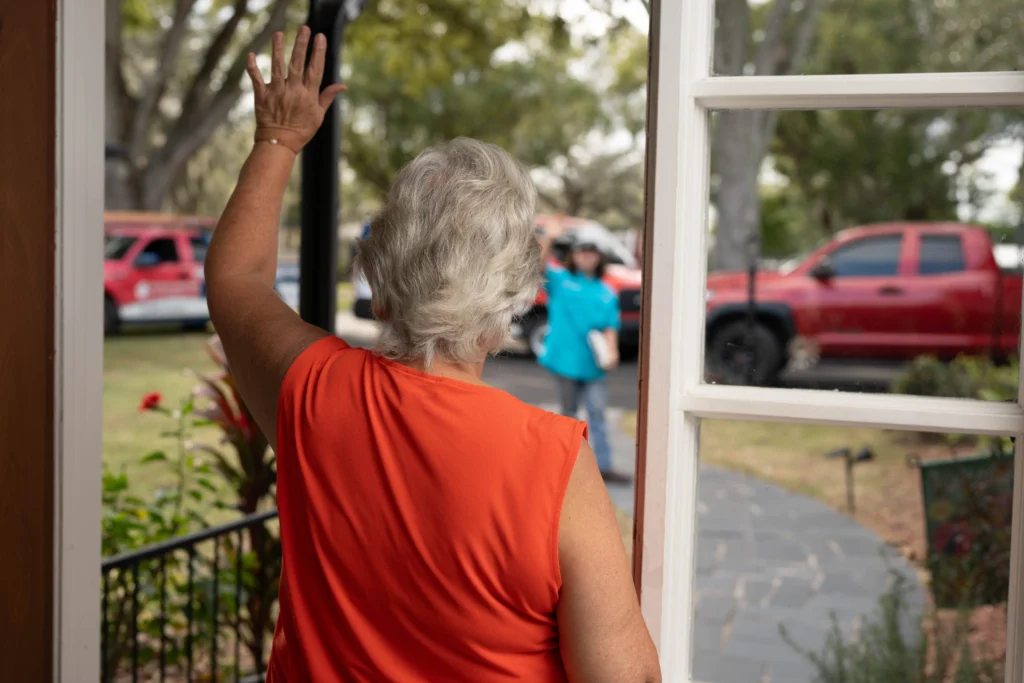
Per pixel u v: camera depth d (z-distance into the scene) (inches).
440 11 443.2
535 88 792.9
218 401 131.6
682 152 44.5
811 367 350.6
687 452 46.7
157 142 622.5
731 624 131.4
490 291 35.6
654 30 45.4
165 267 511.2
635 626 34.4
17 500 57.0
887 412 43.6
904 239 347.9
